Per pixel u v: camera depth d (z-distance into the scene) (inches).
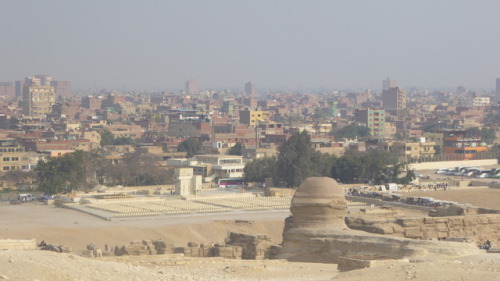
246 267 5438.0
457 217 7657.5
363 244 6358.3
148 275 4288.9
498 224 7839.6
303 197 6929.1
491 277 4160.9
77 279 3804.1
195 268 5393.7
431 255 5669.3
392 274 4399.6
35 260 3909.9
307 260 6683.1
